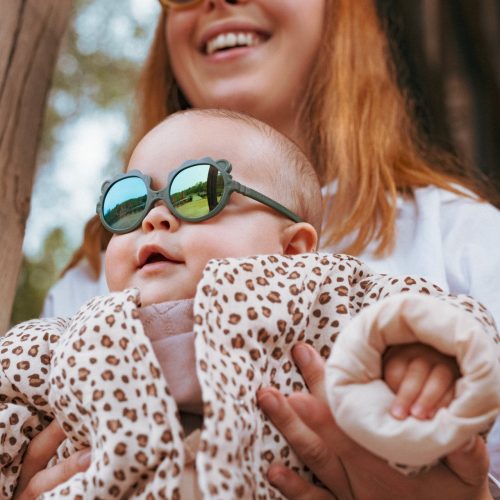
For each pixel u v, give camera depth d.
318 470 1.85
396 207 3.13
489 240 3.01
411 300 1.59
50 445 2.03
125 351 1.82
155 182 2.21
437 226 3.04
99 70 6.46
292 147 2.45
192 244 2.09
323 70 3.49
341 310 1.99
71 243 6.36
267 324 1.88
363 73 3.55
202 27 3.36
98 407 1.79
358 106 3.47
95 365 1.82
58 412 1.90
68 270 3.70
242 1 3.31
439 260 2.94
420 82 5.27
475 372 1.52
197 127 2.30
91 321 1.88
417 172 3.35
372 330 1.60
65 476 1.90
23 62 2.97
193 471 1.79
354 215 3.14
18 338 2.11
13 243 2.85
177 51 3.43
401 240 3.06
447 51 5.27
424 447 1.52
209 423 1.65
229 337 1.84
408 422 1.54
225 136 2.29
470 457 1.76
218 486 1.62
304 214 2.40
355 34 3.59
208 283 1.85
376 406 1.57
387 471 1.82
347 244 3.12
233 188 2.15
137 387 1.79
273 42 3.36
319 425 1.80
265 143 2.34
